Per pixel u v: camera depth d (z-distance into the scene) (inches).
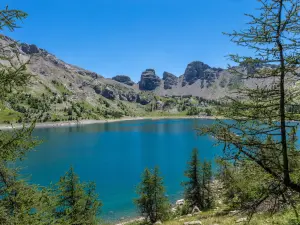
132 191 1897.1
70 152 3501.5
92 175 2330.2
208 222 693.9
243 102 215.6
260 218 474.3
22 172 2377.0
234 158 225.6
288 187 215.6
